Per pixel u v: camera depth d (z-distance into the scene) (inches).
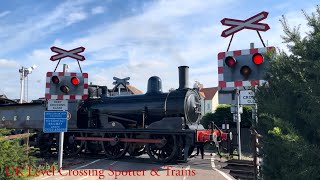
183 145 464.8
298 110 115.5
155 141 473.7
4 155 248.4
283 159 114.6
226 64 221.1
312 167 101.7
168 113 484.4
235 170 349.1
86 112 565.9
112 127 527.2
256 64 211.2
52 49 378.9
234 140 721.6
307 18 121.1
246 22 232.5
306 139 110.0
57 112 356.2
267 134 128.3
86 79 374.0
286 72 126.3
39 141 561.3
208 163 451.2
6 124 603.5
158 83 521.7
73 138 550.0
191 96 492.4
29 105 585.3
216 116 861.2
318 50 113.8
